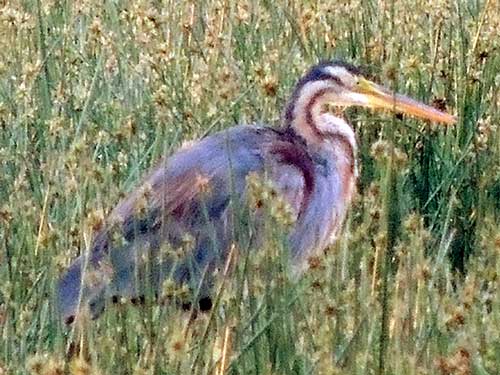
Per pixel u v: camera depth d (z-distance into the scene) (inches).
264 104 547.8
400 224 463.5
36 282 399.5
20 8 681.6
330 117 491.5
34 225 452.8
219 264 436.8
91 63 614.5
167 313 379.6
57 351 362.9
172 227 446.6
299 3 636.7
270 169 466.3
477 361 329.1
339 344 359.9
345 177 487.5
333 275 402.9
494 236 408.5
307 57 584.1
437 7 597.9
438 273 424.2
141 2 649.6
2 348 372.8
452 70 562.6
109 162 509.7
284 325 358.3
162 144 524.1
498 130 525.7
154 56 582.6
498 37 568.7
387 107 504.7
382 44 574.9
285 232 382.3
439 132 537.6
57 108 560.1
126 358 358.3
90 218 388.8
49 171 472.7
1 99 582.6
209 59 587.2
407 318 368.5
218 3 654.5
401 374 341.7
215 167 459.8
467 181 513.3
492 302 381.7
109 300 383.9
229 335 342.0
